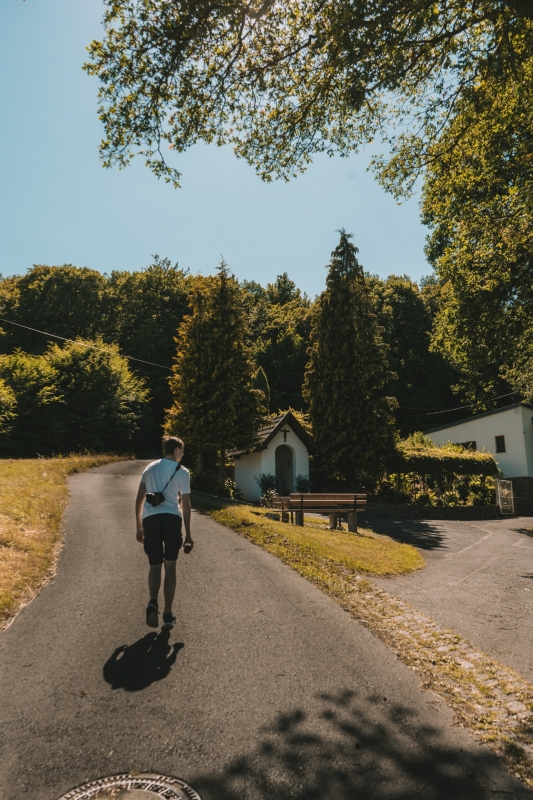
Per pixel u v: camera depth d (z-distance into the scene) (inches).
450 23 317.4
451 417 2033.7
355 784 112.0
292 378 1980.8
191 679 158.2
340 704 146.9
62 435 1609.3
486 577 376.5
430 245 818.2
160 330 2091.5
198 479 914.7
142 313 2214.6
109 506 498.0
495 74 313.1
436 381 2026.3
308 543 377.7
